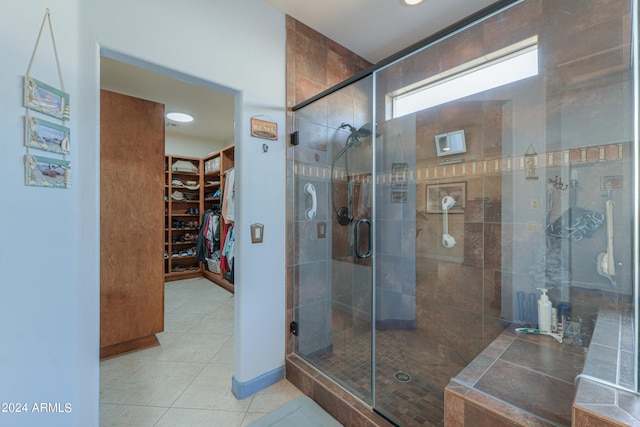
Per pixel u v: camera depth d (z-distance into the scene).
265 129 1.88
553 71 1.50
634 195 1.29
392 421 1.40
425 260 2.10
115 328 2.28
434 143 2.01
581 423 0.75
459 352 1.92
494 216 1.76
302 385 1.83
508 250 1.71
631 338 1.15
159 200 2.51
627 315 1.31
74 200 1.15
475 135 1.82
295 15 2.00
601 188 1.38
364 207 2.24
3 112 0.86
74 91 1.15
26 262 0.93
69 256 1.12
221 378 1.98
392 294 2.22
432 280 2.06
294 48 2.04
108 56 1.32
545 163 1.55
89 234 1.22
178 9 1.50
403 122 2.15
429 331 2.07
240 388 1.76
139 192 2.39
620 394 0.80
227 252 3.99
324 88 2.23
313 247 2.10
